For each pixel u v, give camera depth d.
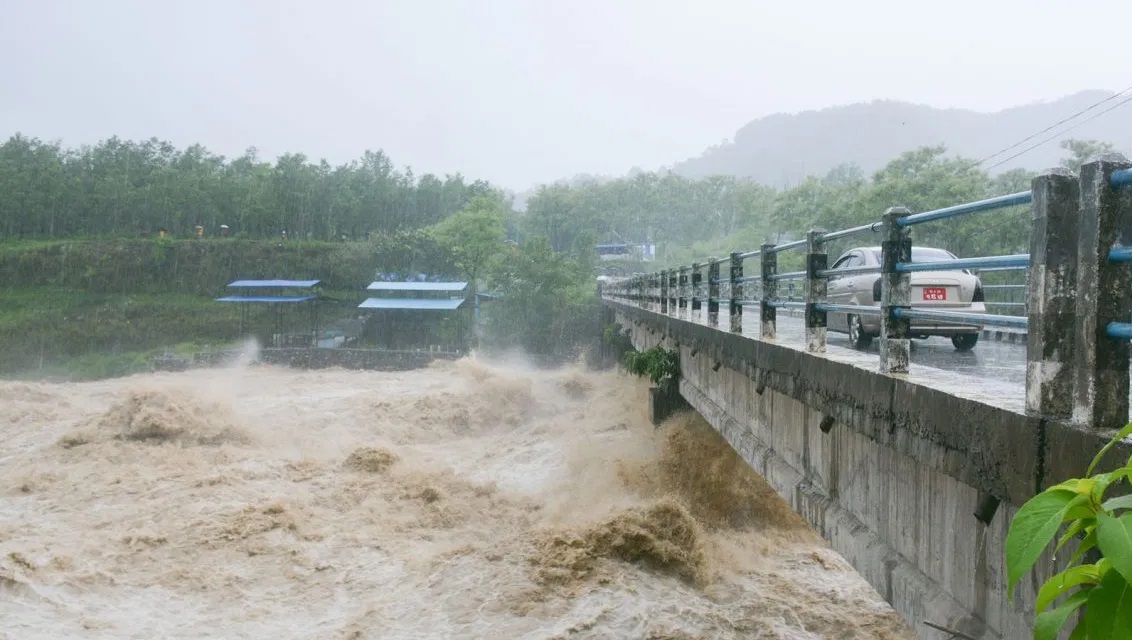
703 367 13.80
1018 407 3.67
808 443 7.26
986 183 24.42
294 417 24.98
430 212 85.62
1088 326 3.19
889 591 5.23
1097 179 3.11
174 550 12.64
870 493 5.71
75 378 52.06
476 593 10.64
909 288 5.25
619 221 88.25
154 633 9.91
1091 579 1.74
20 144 95.44
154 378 39.91
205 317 62.62
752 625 9.73
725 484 13.94
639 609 9.98
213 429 21.41
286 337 52.53
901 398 4.82
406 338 51.53
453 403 26.22
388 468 17.52
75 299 67.44
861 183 38.53
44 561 11.95
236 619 10.34
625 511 11.77
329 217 80.88
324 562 12.27
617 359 33.88
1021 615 3.69
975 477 3.93
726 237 72.31
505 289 50.84
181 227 82.62
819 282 7.06
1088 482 1.67
